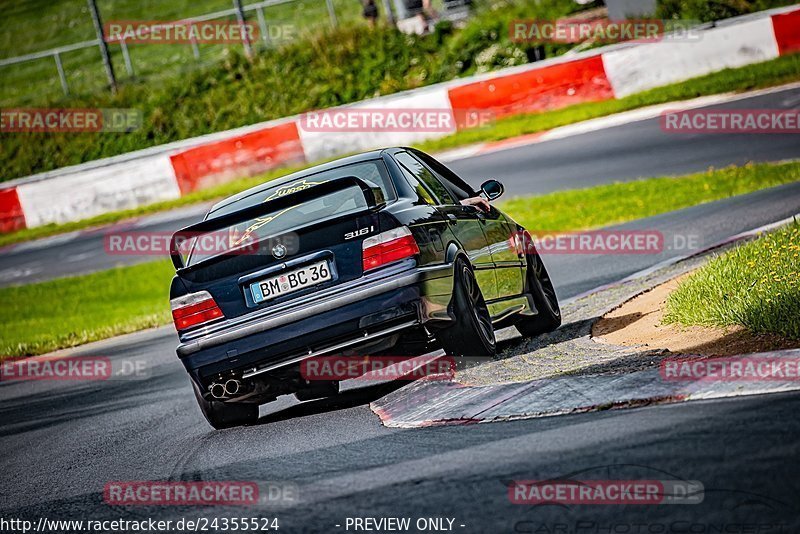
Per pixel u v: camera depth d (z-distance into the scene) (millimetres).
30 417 35688
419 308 23000
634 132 80438
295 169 94312
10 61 126062
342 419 23109
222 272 23922
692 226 48312
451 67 114438
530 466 15602
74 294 72812
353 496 16094
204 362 23766
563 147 81312
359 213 23422
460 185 29891
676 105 84188
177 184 95312
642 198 60656
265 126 95500
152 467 22594
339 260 23391
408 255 23188
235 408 25609
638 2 105625
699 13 105312
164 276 73500
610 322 28484
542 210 63812
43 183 96375
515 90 92438
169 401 33438
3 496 22859
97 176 95875
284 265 23547
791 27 90125
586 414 18172
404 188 24875
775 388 16938
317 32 123938
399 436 19750
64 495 21516
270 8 140000
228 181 94938
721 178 60875
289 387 25219
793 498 12430
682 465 14258
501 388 21328
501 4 118812
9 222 96875
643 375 19453
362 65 118750
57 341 56688
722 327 22422
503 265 28359
